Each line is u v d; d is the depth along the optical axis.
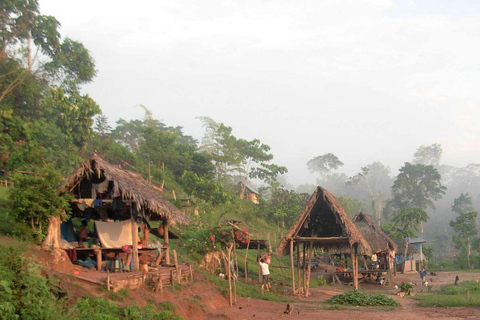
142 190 17.77
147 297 13.45
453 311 17.06
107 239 17.09
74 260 16.11
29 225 14.59
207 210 42.88
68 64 42.47
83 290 11.68
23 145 26.22
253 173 72.00
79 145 37.22
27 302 8.79
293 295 23.23
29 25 38.53
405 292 25.83
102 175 16.97
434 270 61.78
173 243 29.30
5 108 30.48
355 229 22.67
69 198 15.91
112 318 9.72
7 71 33.34
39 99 35.81
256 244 29.17
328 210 23.86
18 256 10.11
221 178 62.56
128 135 74.94
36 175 15.62
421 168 91.38
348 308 18.16
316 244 25.47
